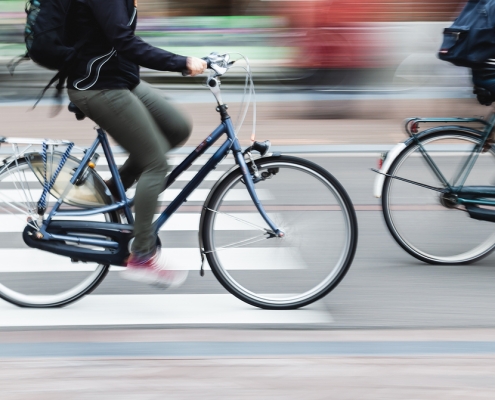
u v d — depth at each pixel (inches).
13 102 506.9
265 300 181.3
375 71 472.1
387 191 216.5
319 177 179.5
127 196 176.1
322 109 454.9
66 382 135.1
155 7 517.3
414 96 487.5
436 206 217.2
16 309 181.0
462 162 214.2
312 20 467.5
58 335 161.8
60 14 155.5
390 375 138.5
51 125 426.0
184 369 140.9
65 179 174.1
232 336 161.5
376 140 397.4
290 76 497.0
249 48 517.0
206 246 180.2
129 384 134.3
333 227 181.8
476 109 466.3
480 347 153.6
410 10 470.0
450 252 218.1
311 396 129.8
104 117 161.8
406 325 170.2
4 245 178.7
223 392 131.1
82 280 182.9
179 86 551.2
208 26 515.5
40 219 174.4
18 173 174.9
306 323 171.6
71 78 161.0
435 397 129.7
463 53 202.4
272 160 178.1
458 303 185.6
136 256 172.2
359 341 157.8
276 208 180.5
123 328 167.5
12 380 135.9
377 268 214.2
